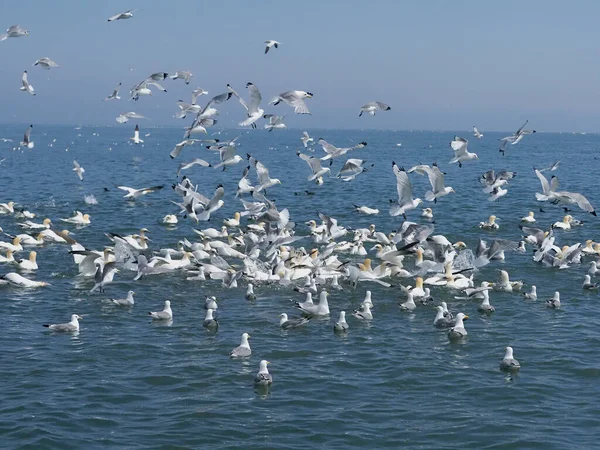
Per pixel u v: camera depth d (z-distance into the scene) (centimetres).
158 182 9719
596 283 3956
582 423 2258
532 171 12431
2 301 3459
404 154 19125
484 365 2730
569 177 11050
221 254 4544
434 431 2197
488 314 3397
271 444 2100
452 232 5625
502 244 3894
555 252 4647
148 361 2714
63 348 2831
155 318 3225
